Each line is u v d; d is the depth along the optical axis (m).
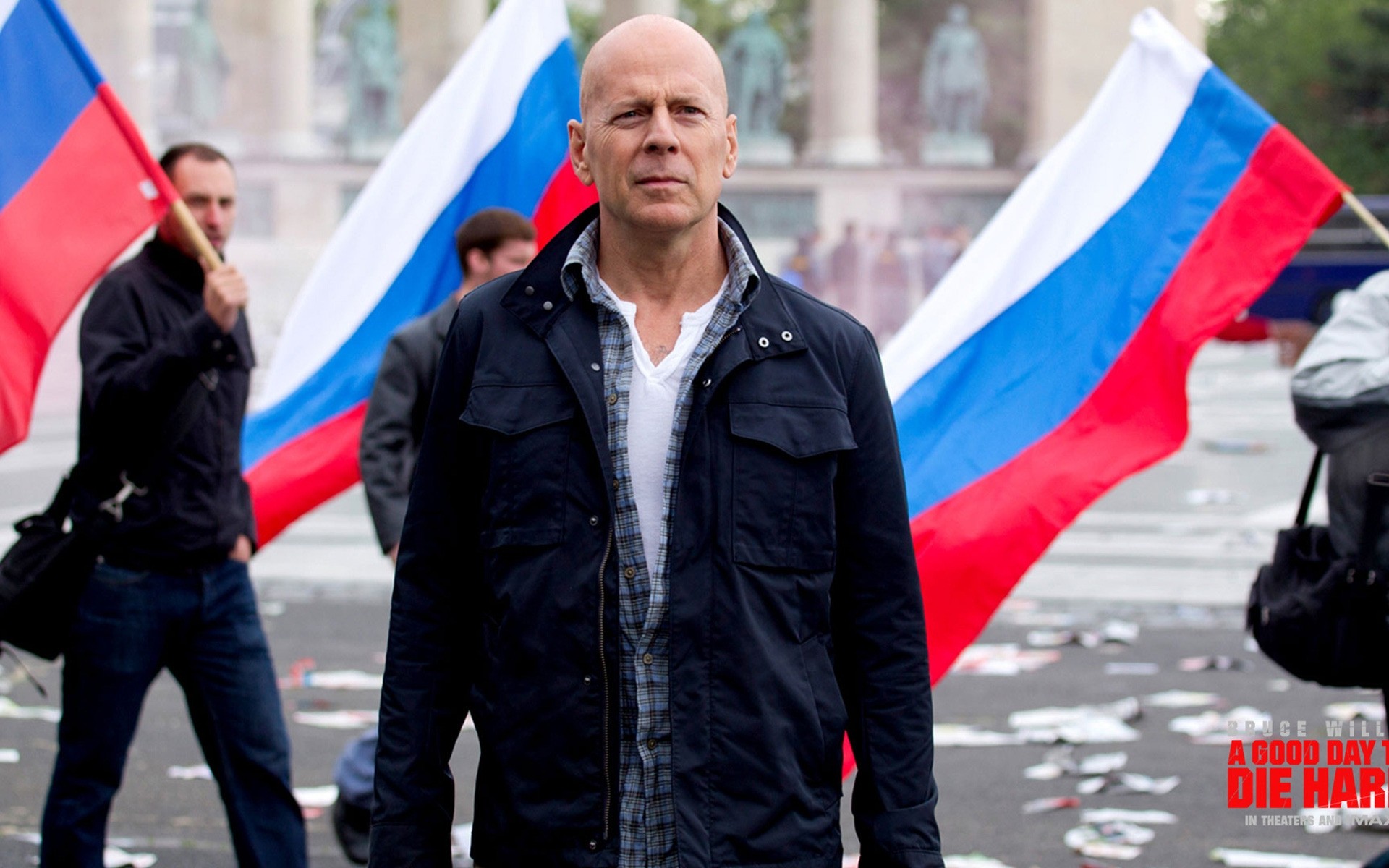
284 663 9.44
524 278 2.98
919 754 2.99
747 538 2.85
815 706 2.88
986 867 5.77
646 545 2.87
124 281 4.90
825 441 2.90
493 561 2.91
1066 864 5.85
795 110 63.69
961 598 4.86
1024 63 48.97
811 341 2.97
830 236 37.69
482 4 38.03
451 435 3.01
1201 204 5.21
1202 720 7.92
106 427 4.73
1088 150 5.36
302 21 38.06
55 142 4.86
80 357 4.87
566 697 2.82
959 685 8.88
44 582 4.74
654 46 2.89
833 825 2.92
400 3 38.00
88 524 4.76
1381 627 4.08
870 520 3.00
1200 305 5.10
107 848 6.06
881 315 34.28
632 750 2.84
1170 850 6.00
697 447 2.87
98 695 4.82
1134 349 5.12
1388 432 4.04
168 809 6.62
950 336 5.17
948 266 34.38
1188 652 9.72
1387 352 4.11
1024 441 5.02
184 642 4.93
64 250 4.80
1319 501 15.83
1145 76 5.38
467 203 6.64
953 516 4.91
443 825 3.00
